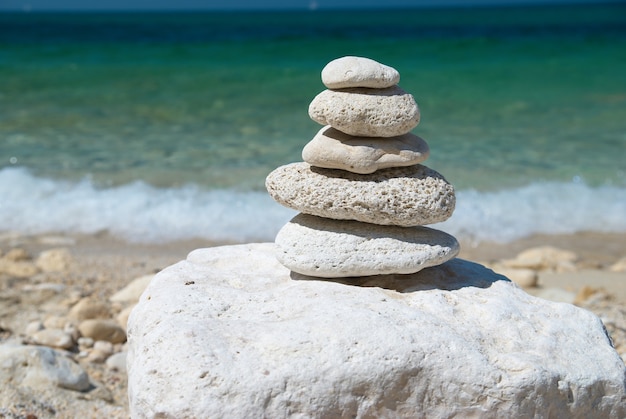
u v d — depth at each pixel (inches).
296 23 418.3
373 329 32.3
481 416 32.1
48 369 43.2
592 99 130.0
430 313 34.2
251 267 39.0
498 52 181.5
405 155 35.7
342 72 35.3
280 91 132.0
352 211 35.1
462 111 120.7
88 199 76.2
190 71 148.9
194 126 108.7
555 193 81.0
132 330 35.2
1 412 39.8
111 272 60.4
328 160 35.4
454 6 1414.9
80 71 147.7
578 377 32.9
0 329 50.0
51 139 99.7
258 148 96.1
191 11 1266.0
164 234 68.9
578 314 35.7
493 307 34.9
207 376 31.0
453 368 32.0
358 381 31.5
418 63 164.4
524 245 69.1
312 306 33.8
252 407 30.9
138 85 135.8
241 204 75.2
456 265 38.6
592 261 64.6
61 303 54.7
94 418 40.9
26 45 192.5
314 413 31.3
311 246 35.6
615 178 85.7
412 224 35.5
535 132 107.5
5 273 59.7
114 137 101.4
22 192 77.6
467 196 79.3
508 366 32.4
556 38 224.7
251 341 32.2
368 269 35.3
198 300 34.6
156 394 31.1
